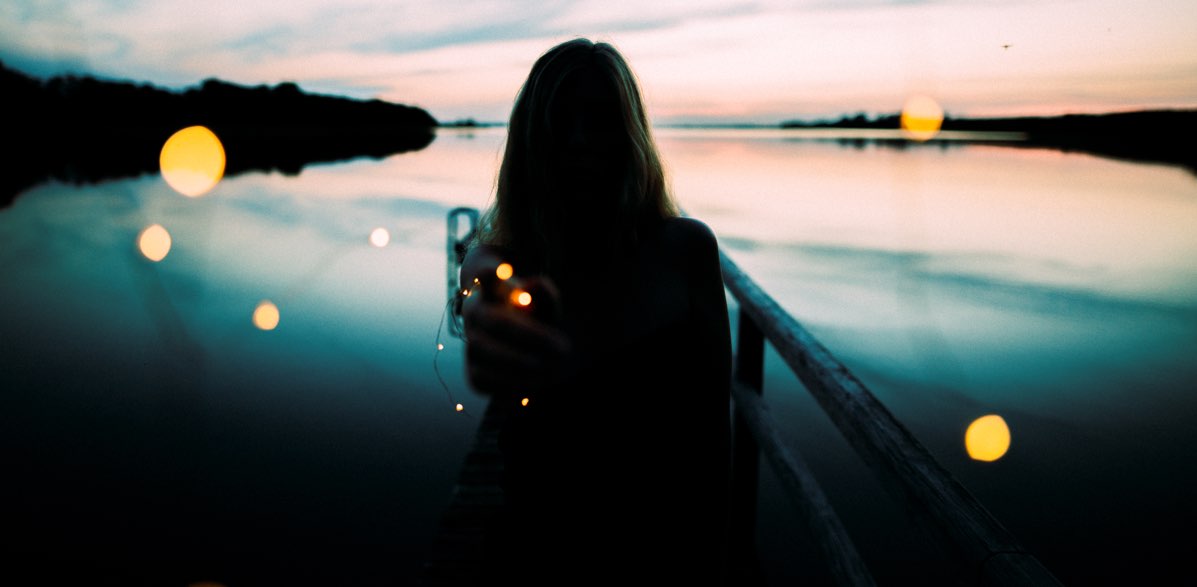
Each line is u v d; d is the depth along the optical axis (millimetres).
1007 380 7984
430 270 11648
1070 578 4508
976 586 1087
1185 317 10250
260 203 19078
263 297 9648
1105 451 6230
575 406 1291
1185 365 8445
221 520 4805
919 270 12961
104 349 8336
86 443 5832
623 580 1286
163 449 5629
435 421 6383
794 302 11133
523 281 1042
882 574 4398
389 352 7922
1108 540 4891
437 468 5586
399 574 4254
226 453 5703
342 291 10297
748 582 2941
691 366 1367
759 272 12977
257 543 4531
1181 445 6309
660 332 1316
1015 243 14820
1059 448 6277
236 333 8133
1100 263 13195
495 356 819
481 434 4262
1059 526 5082
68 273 12609
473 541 3113
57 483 5199
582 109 1318
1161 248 14195
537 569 1305
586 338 1297
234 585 4078
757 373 3230
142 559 4309
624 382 1296
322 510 4969
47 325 9336
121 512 4836
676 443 1321
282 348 7930
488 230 1580
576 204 1341
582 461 1289
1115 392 7621
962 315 10438
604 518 1289
